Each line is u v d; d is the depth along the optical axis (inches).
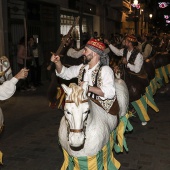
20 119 266.2
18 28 397.4
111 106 136.2
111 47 246.2
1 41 350.6
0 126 146.5
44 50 466.6
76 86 105.3
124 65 229.6
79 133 102.6
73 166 129.8
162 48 469.4
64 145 125.3
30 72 394.6
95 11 679.7
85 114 104.8
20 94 361.4
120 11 978.1
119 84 176.7
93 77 130.5
